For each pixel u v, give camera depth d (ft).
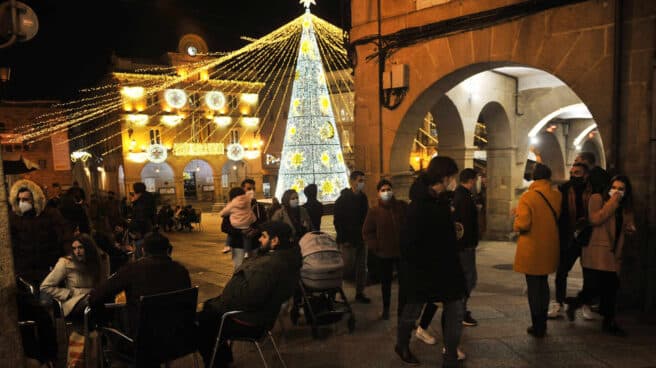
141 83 119.85
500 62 22.84
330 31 62.39
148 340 10.44
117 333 11.40
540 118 41.24
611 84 19.07
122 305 11.96
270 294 12.16
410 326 13.58
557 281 17.75
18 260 17.37
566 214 17.19
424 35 25.49
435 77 25.26
